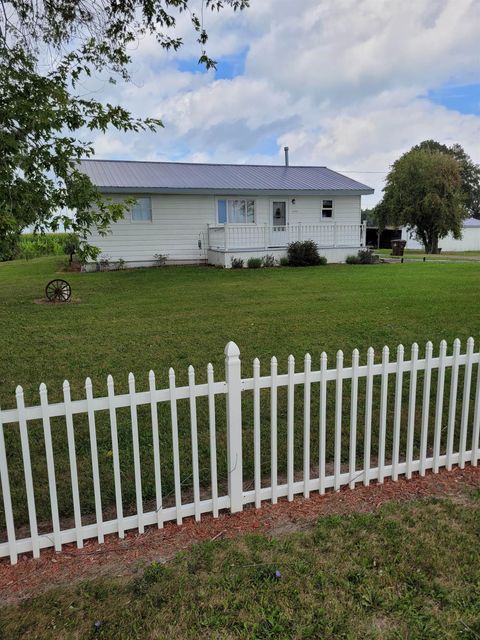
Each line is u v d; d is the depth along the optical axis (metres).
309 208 20.45
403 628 2.00
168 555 2.54
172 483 3.33
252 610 2.11
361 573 2.33
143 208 18.08
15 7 4.40
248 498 2.98
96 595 2.24
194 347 6.82
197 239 19.08
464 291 11.38
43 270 18.30
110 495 3.18
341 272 16.19
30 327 8.34
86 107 3.20
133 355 6.48
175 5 4.68
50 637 1.99
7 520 2.48
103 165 20.25
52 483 2.54
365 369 3.12
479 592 2.20
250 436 4.08
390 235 37.75
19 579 2.39
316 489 3.15
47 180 3.01
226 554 2.51
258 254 18.23
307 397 3.01
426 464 3.40
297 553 2.51
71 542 2.65
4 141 2.73
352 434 3.17
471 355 3.36
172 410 2.74
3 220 2.59
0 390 5.31
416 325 7.89
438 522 2.78
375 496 3.12
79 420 4.39
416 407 4.71
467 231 40.72
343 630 2.00
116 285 13.60
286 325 8.05
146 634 2.00
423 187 31.95
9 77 2.87
